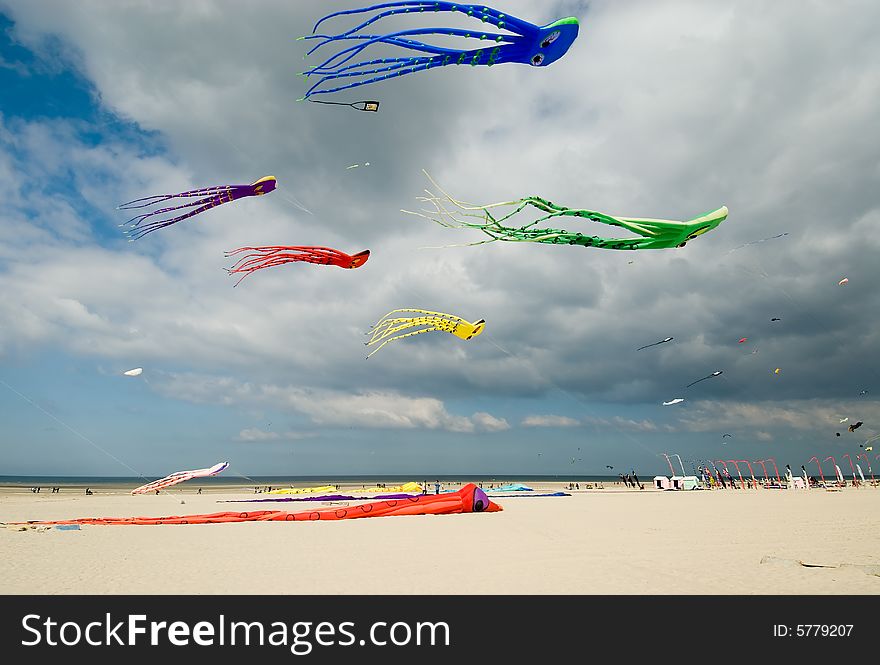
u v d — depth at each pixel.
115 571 11.00
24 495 50.34
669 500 33.09
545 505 28.72
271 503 35.34
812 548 12.77
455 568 10.90
